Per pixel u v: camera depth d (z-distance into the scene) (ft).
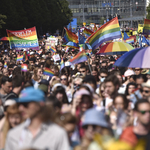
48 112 36.52
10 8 416.46
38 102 35.76
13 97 63.62
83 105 47.67
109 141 28.17
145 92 57.41
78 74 92.27
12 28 452.35
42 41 407.85
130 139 39.58
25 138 35.78
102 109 53.31
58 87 57.26
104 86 59.21
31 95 36.09
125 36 227.61
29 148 30.45
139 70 88.79
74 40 178.60
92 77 65.67
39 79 93.91
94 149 28.86
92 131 38.24
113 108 51.03
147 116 41.04
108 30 112.37
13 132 36.81
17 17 431.02
